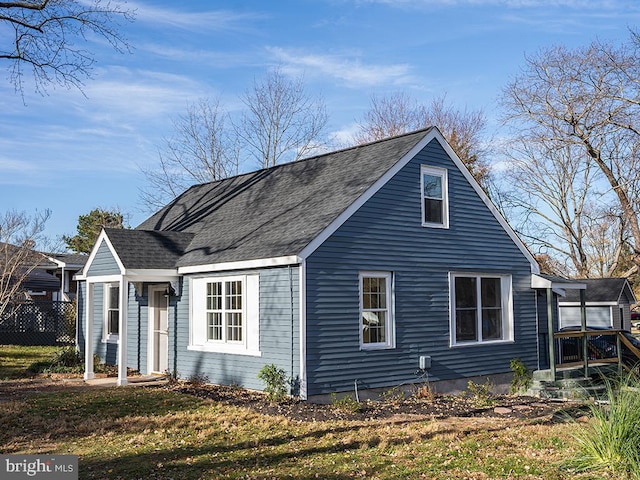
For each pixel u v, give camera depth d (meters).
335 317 13.66
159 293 17.95
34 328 27.75
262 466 8.62
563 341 19.81
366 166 15.92
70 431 10.68
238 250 14.87
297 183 17.64
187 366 16.27
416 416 12.43
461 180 16.97
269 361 13.84
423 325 15.51
